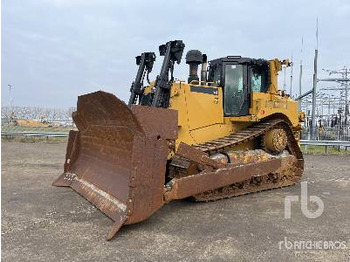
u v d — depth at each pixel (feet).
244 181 24.11
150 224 16.99
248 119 25.21
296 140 29.17
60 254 13.19
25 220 17.19
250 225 17.15
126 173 18.03
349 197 23.98
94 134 21.74
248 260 12.99
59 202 20.58
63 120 105.50
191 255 13.35
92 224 16.69
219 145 22.43
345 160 46.78
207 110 24.38
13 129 80.28
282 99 28.22
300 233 16.07
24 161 39.04
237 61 26.40
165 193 17.03
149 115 16.02
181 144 18.88
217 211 19.67
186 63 26.25
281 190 26.14
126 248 13.93
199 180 18.90
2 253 13.16
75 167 24.80
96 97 17.03
